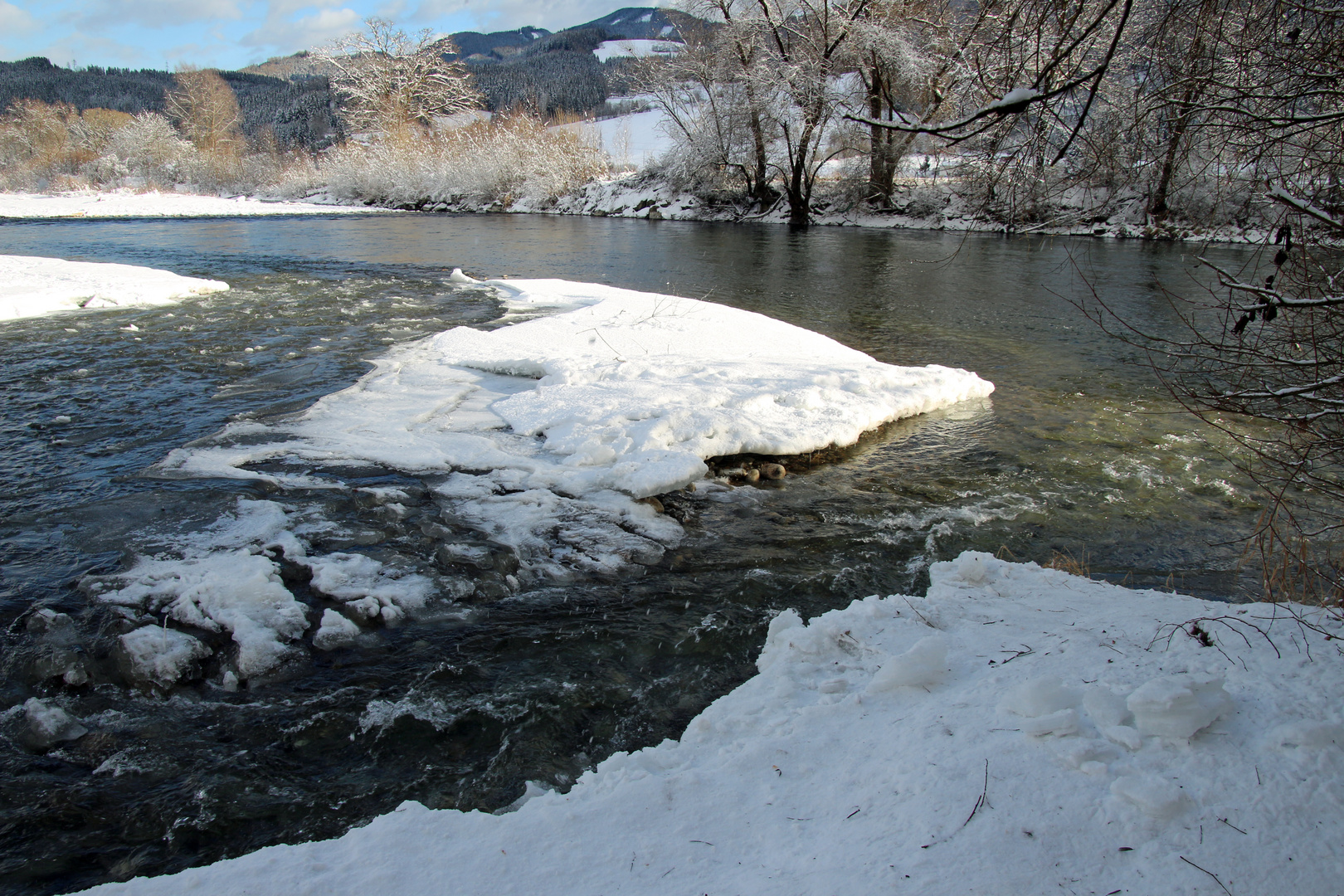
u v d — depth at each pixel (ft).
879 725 8.66
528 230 85.66
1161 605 11.50
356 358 28.94
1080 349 32.37
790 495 18.52
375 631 12.96
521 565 15.03
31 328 33.55
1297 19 8.91
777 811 7.38
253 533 15.96
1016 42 9.29
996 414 24.32
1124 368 29.48
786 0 83.87
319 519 16.62
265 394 24.81
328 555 15.14
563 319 34.14
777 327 33.40
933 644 9.81
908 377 25.77
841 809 7.27
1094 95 8.57
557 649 12.52
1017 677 9.27
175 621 12.81
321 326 34.22
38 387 25.36
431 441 20.75
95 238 71.87
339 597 13.67
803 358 28.37
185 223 89.76
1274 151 9.59
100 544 15.48
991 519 17.40
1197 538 16.51
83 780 9.77
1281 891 5.88
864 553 15.75
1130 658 9.39
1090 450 21.33
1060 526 17.08
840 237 77.87
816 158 95.76
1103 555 15.84
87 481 18.43
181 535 15.84
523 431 21.40
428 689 11.50
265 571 14.17
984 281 48.75
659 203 108.47
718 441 20.40
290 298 41.14
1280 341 10.14
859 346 32.68
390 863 6.95
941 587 12.92
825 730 8.78
